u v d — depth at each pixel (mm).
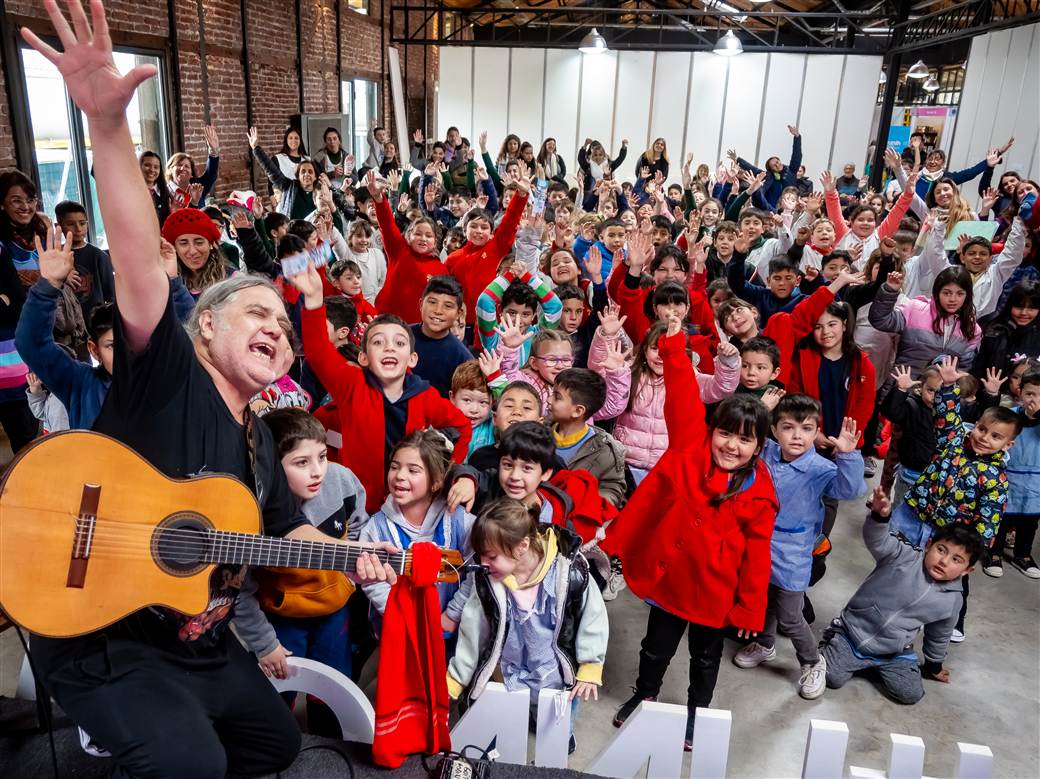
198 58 8523
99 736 1398
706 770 2023
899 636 2920
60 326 3492
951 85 13375
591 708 2816
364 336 2781
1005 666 3180
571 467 2902
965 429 3375
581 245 5945
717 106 15336
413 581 1806
